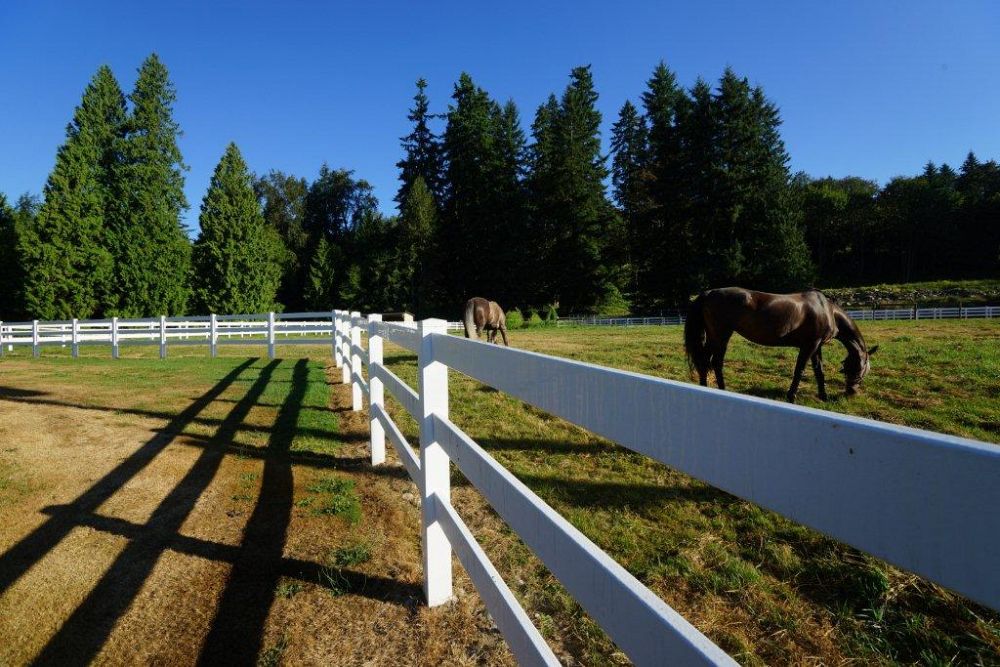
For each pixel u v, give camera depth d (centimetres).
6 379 807
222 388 730
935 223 5900
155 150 3138
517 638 128
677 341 1355
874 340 1157
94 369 944
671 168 3991
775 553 260
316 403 634
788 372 768
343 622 210
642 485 354
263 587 234
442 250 4406
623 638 81
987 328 1500
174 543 273
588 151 4262
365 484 366
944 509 40
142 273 2912
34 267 2639
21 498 327
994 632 197
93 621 208
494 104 4781
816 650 193
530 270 4050
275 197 5888
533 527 116
